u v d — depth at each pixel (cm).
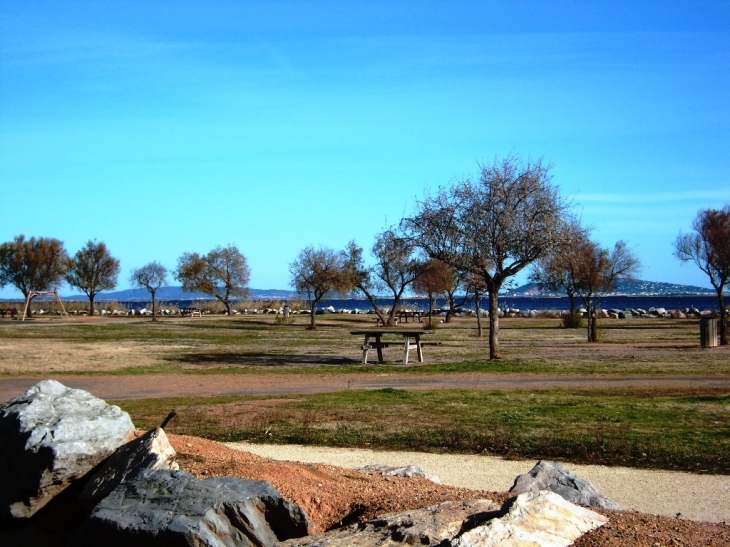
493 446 1283
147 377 2473
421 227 2939
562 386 2116
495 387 2117
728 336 3859
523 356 3161
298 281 6103
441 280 6544
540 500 651
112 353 3391
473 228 2895
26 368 2695
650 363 2780
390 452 1266
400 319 6994
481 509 680
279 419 1528
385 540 614
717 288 5606
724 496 988
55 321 6744
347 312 9206
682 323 6688
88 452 900
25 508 870
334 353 3500
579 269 5238
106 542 690
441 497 790
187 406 1723
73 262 8481
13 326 5603
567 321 6050
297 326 6172
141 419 1534
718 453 1196
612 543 601
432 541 600
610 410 1597
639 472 1119
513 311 8775
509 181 2894
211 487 740
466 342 4231
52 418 920
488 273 3002
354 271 6606
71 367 2764
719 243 5494
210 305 9631
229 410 1642
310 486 829
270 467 872
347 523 746
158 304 10056
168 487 743
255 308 9512
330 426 1459
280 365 2912
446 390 2022
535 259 2906
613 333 5088
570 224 2900
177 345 3953
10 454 895
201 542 662
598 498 846
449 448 1288
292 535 718
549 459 1206
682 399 1775
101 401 1001
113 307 9400
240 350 3656
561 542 596
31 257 8319
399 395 1886
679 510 925
